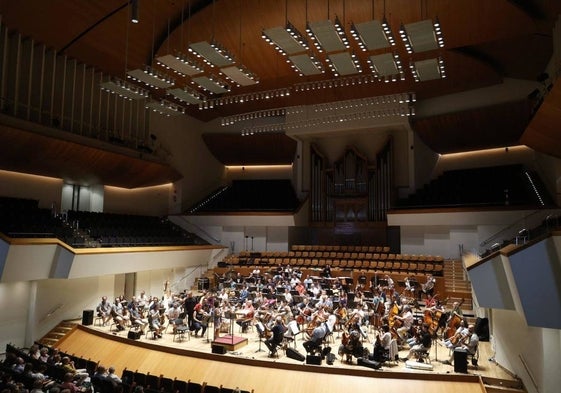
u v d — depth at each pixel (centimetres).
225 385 1014
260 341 1116
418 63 977
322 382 970
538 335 852
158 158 2012
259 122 2303
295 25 1325
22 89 1473
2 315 1307
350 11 1226
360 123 2031
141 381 977
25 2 1280
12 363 932
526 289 809
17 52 1439
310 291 1496
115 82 1127
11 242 1207
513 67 1648
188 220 2288
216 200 2402
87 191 2002
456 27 1290
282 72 1700
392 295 1427
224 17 1299
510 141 1986
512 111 1773
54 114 1572
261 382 1001
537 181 1894
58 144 1459
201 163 2431
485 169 2098
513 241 1235
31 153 1434
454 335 1038
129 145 1873
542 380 834
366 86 1845
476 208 1781
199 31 1377
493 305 990
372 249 2025
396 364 1009
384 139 2186
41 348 1123
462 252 1858
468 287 1614
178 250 1856
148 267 1708
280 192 2431
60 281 1473
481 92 1839
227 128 2383
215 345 1098
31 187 1686
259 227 2262
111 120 1820
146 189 2205
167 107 1270
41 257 1324
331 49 951
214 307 1266
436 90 1873
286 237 2216
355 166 2203
